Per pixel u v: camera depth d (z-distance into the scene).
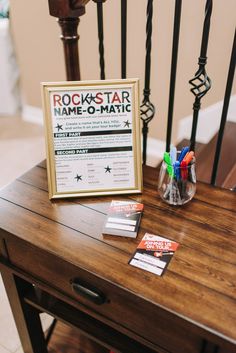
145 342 0.78
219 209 0.88
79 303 0.85
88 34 2.29
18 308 1.05
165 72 2.19
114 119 0.92
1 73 2.83
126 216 0.85
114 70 2.36
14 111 3.06
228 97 1.01
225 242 0.79
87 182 0.94
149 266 0.73
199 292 0.68
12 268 0.92
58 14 1.00
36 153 2.62
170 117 1.14
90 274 0.74
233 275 0.71
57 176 0.93
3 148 2.67
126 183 0.94
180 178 0.86
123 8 0.99
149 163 2.45
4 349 1.34
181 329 0.69
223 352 0.67
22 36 2.61
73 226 0.84
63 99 0.90
